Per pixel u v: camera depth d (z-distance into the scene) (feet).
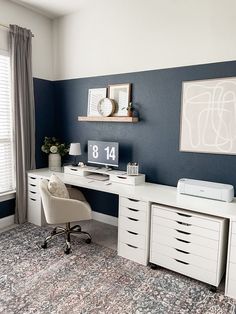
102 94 11.34
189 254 7.50
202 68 8.81
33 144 11.93
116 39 10.75
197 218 7.25
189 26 8.97
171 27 9.35
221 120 8.56
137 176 9.85
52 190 8.90
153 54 9.85
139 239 8.41
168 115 9.70
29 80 11.45
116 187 9.37
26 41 11.20
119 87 10.82
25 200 11.68
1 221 11.19
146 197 8.12
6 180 11.46
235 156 8.42
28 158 11.87
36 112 12.41
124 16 10.42
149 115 10.16
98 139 11.76
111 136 11.34
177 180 9.70
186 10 8.98
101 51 11.25
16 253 8.95
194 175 9.30
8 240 9.93
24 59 11.18
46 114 12.91
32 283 7.30
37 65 12.22
